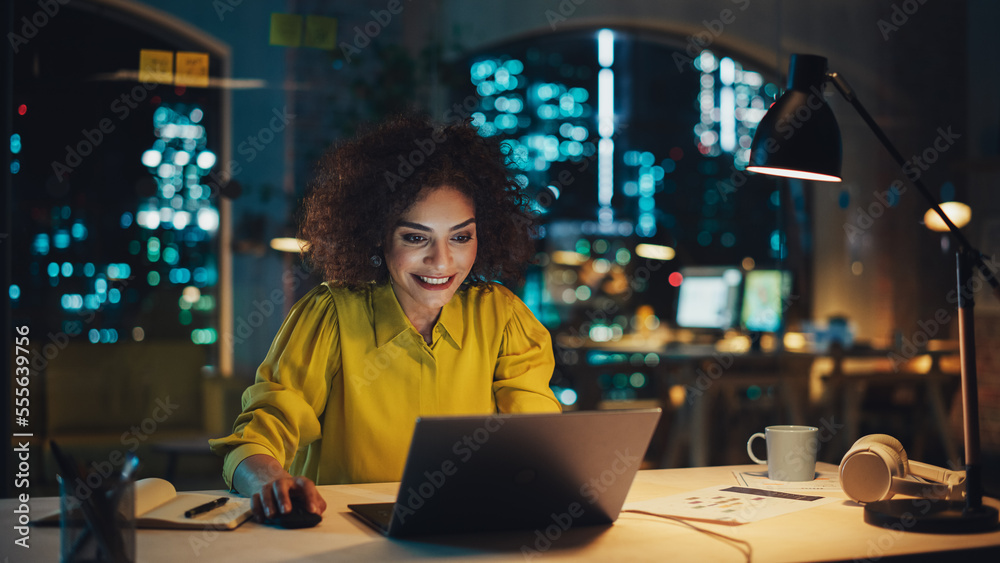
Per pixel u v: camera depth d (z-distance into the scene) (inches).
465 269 59.0
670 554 38.9
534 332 66.2
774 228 230.8
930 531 42.7
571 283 222.2
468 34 201.2
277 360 58.4
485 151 66.7
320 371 58.4
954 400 189.8
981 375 189.9
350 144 64.2
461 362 61.7
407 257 57.6
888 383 189.6
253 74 181.3
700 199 233.8
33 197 158.9
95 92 166.1
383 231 59.8
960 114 210.4
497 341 64.1
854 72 218.4
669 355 193.6
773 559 38.1
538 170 218.2
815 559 38.2
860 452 48.9
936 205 47.5
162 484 48.3
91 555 34.9
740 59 230.2
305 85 185.0
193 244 177.0
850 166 216.7
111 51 168.7
